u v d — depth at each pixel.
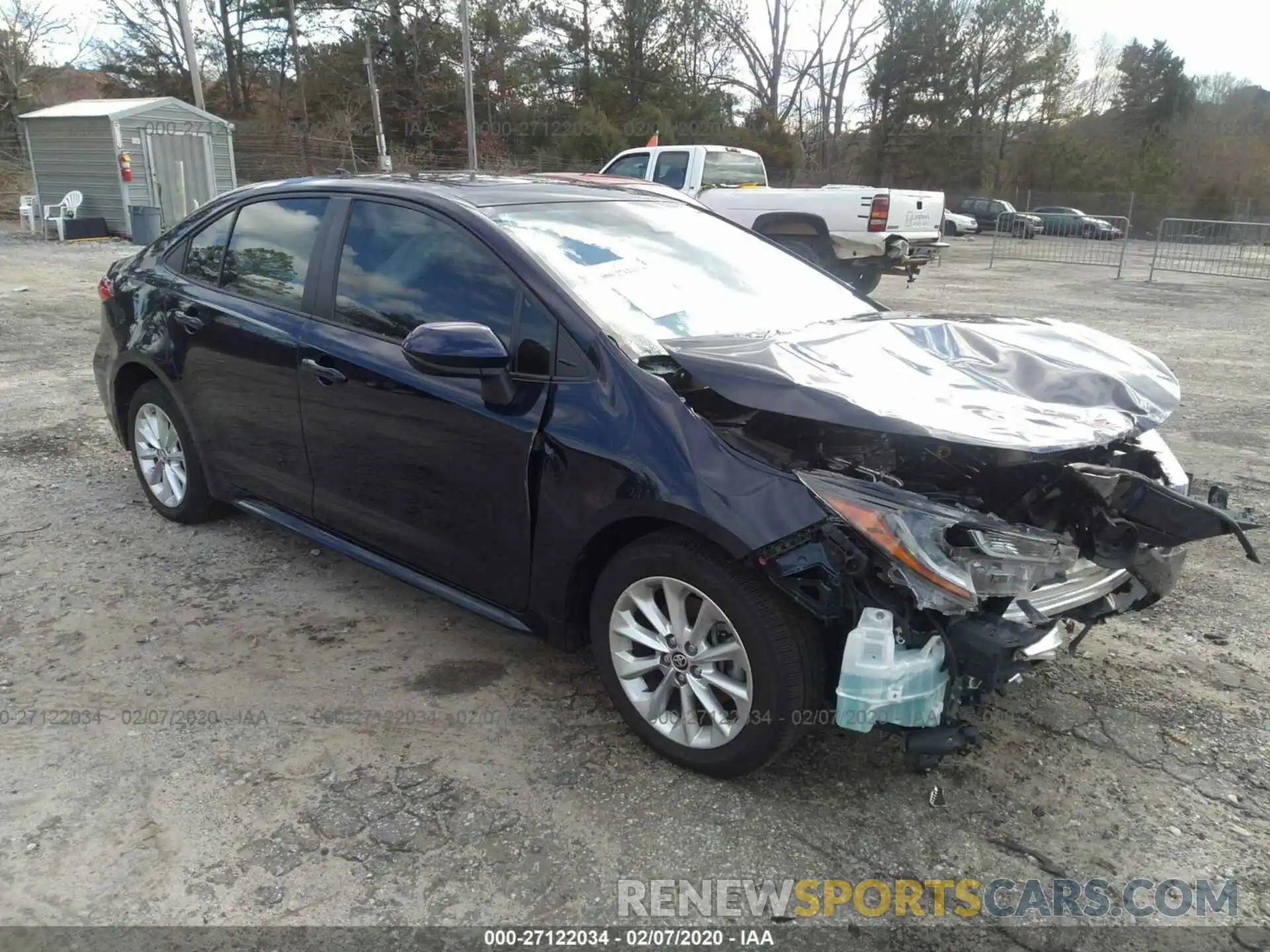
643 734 3.07
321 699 3.35
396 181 3.83
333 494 3.81
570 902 2.49
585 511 2.97
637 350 3.05
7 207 21.78
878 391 2.74
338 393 3.63
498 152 38.25
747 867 2.63
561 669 3.59
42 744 3.06
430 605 4.07
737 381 2.78
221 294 4.23
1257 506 5.44
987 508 2.94
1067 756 3.14
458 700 3.37
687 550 2.80
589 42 39.94
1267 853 2.73
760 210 12.37
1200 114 57.97
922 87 46.34
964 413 2.71
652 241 3.80
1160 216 43.31
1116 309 14.03
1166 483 3.39
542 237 3.45
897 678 2.52
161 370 4.46
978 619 2.60
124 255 15.98
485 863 2.62
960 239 33.19
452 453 3.30
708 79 43.56
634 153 13.72
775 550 2.60
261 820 2.75
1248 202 42.62
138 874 2.54
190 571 4.31
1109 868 2.66
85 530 4.75
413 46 38.31
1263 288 17.41
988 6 48.22
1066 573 2.78
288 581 4.25
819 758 3.09
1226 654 3.82
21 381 7.65
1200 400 8.12
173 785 2.88
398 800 2.85
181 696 3.34
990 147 50.50
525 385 3.13
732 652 2.79
